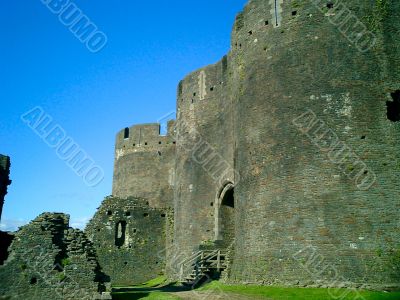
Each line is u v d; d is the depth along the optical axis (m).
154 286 33.69
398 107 21.81
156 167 50.94
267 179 22.09
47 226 18.91
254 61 24.44
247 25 25.62
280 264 20.45
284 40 23.39
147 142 52.38
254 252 21.81
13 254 18.41
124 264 39.91
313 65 22.22
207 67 36.31
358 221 19.64
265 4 24.81
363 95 21.31
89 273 18.64
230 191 31.69
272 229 21.22
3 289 17.98
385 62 21.86
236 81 26.17
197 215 33.31
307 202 20.50
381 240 19.38
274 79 23.17
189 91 37.38
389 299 16.64
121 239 41.12
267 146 22.53
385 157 20.55
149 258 40.56
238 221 23.88
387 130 20.95
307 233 20.14
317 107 21.55
